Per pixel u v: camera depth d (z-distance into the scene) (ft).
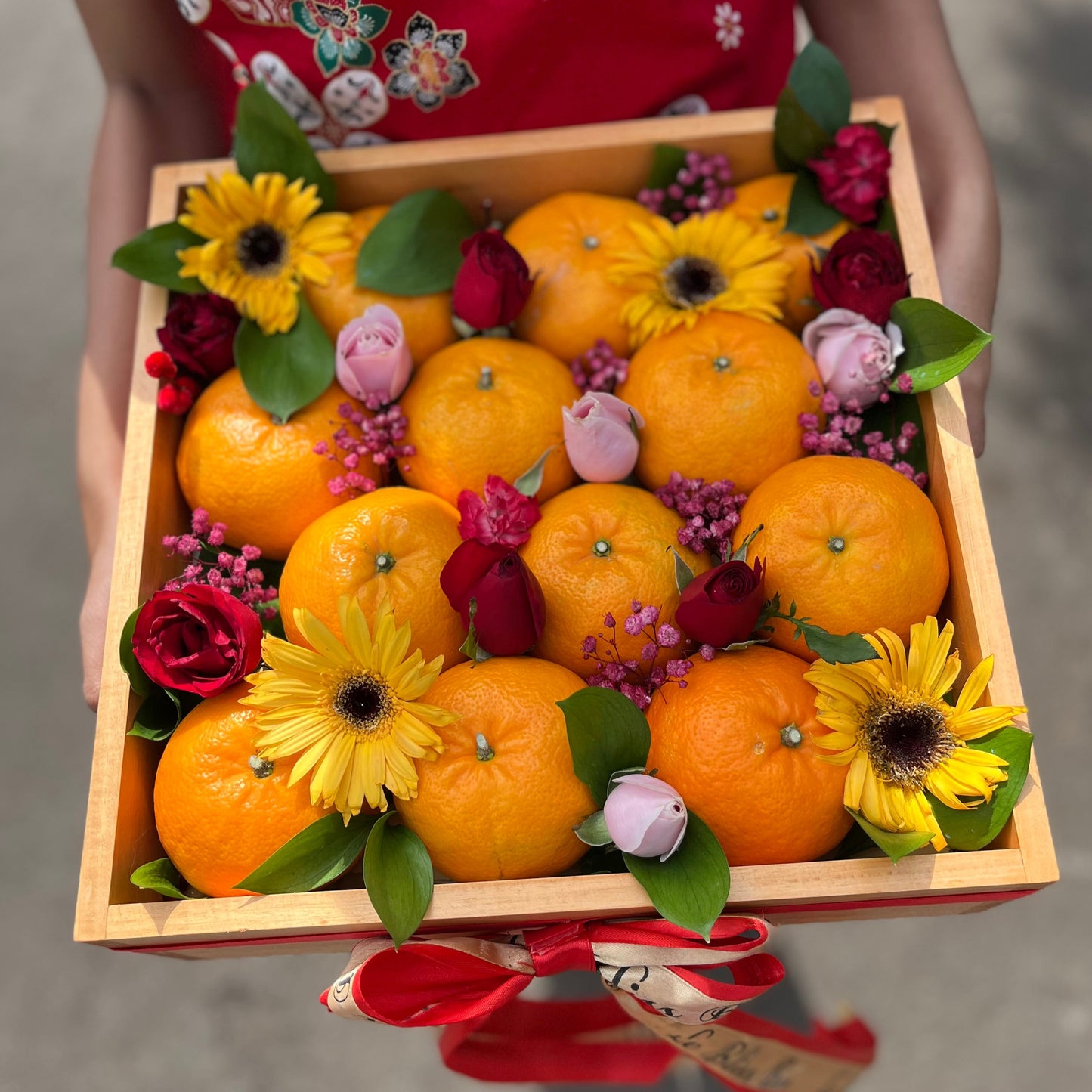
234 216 2.86
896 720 2.56
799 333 2.95
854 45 3.22
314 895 2.54
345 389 2.80
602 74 3.03
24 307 6.18
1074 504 5.40
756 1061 3.02
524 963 2.61
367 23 2.93
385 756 2.53
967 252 3.06
